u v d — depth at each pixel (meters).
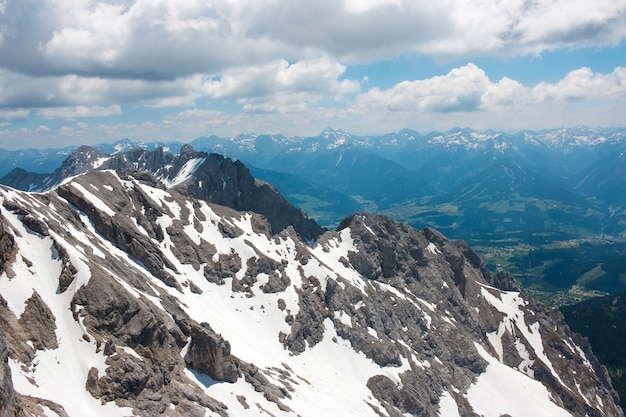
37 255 120.62
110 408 97.31
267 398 136.25
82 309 112.56
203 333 132.00
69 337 106.06
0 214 114.56
